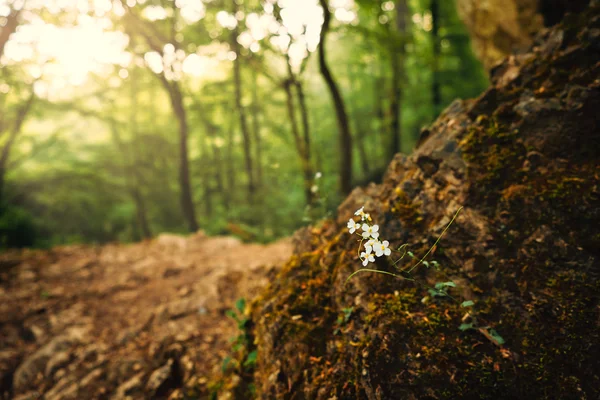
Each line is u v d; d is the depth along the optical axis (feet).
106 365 11.50
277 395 7.26
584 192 7.22
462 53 41.45
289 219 36.99
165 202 65.05
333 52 60.59
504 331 6.40
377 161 59.62
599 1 9.45
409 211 8.39
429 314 6.81
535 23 15.10
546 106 8.43
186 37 35.27
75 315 14.38
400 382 6.15
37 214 59.57
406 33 33.01
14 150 51.24
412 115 50.01
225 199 53.11
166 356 11.28
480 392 5.83
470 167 8.35
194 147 62.34
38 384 11.48
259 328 8.66
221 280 15.26
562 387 5.66
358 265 7.99
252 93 47.44
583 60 8.82
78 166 58.18
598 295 6.25
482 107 9.29
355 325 7.14
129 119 54.44
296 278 8.87
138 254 20.98
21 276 17.89
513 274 6.91
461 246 7.50
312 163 34.37
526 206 7.49
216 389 9.50
